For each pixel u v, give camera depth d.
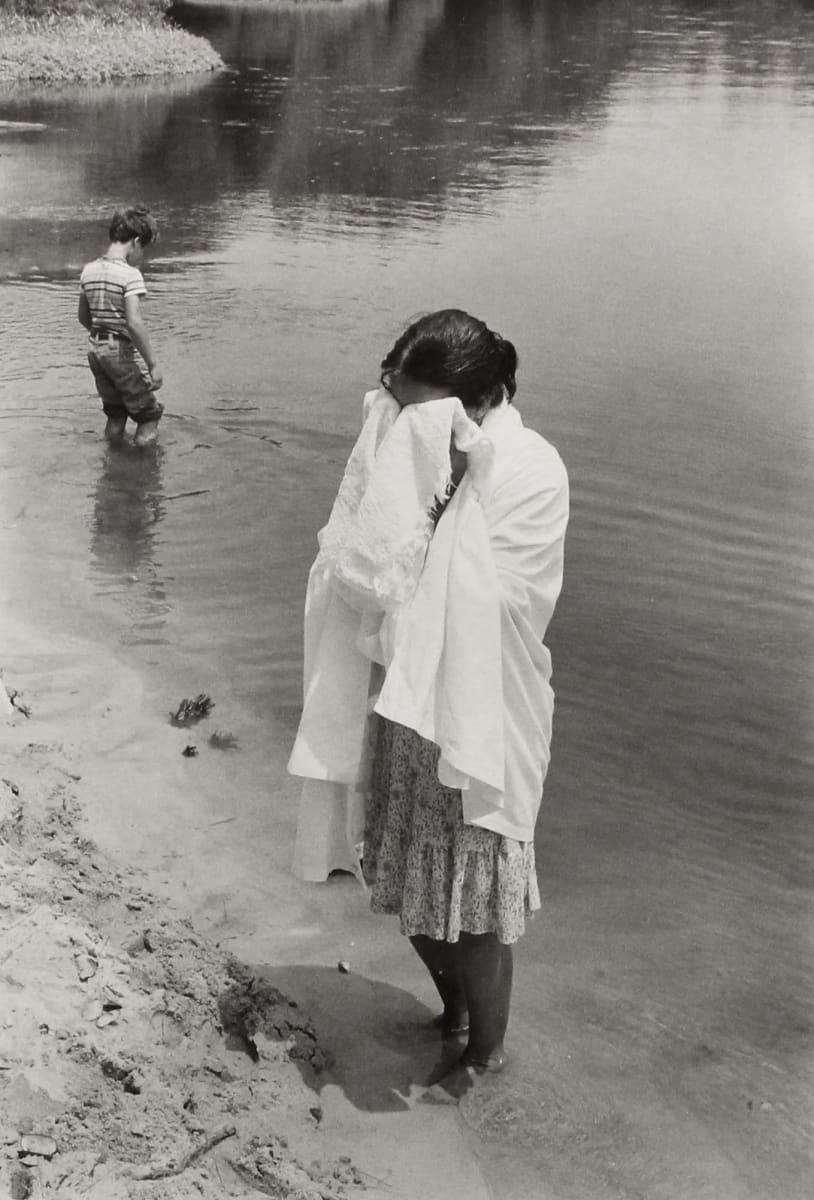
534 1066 3.51
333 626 3.18
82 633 5.85
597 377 9.95
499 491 3.10
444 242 14.80
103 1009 3.25
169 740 4.98
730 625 6.12
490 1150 3.22
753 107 25.08
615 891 4.28
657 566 6.71
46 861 3.94
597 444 8.45
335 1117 3.27
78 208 16.22
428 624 3.03
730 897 4.27
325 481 7.79
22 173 18.48
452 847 3.15
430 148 20.83
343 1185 3.03
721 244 14.82
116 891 3.88
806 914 4.19
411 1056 3.52
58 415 8.80
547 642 5.92
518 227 15.61
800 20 41.44
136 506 7.34
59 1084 2.96
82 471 7.84
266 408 9.02
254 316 11.48
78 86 27.97
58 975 3.28
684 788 4.89
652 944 4.02
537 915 4.15
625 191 17.78
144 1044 3.21
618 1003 3.76
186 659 5.66
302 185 18.03
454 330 3.11
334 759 3.17
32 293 11.98
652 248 14.59
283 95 26.66
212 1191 2.85
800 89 27.45
